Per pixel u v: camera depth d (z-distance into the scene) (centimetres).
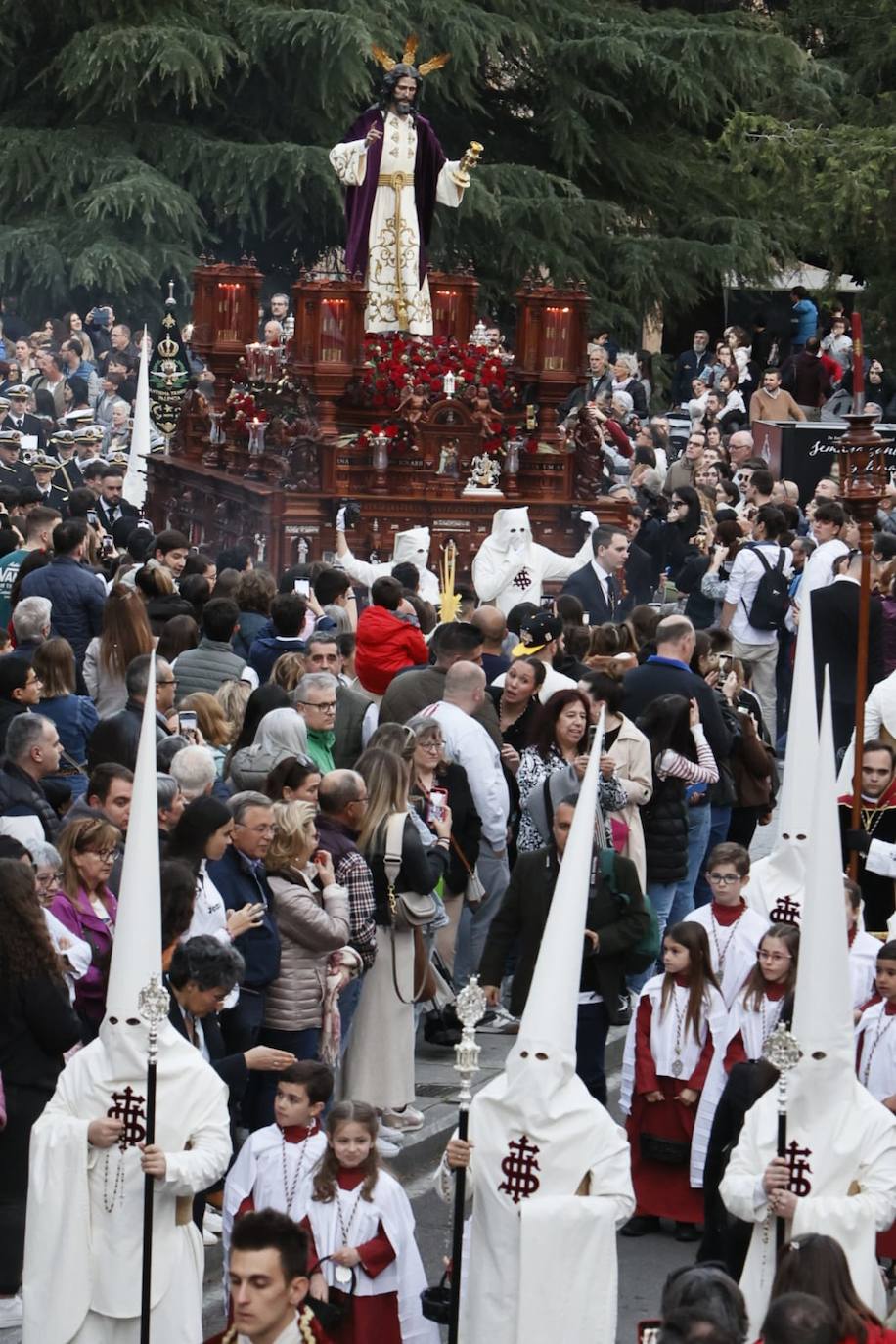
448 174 3656
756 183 5847
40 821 1523
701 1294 927
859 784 1788
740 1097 1305
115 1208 1162
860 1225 1164
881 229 5659
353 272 3653
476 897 1834
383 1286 1219
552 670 2008
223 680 1906
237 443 3616
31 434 3659
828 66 6412
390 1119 1658
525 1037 1173
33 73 6003
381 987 1641
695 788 2012
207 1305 1398
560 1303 1162
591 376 4512
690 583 2948
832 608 2431
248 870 1448
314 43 5756
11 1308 1291
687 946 1533
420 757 1716
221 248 6191
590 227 6169
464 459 3459
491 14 6038
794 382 4841
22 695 1723
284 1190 1240
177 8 5788
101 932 1394
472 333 3947
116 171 5584
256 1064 1347
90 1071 1168
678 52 6334
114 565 2550
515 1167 1170
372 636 2006
